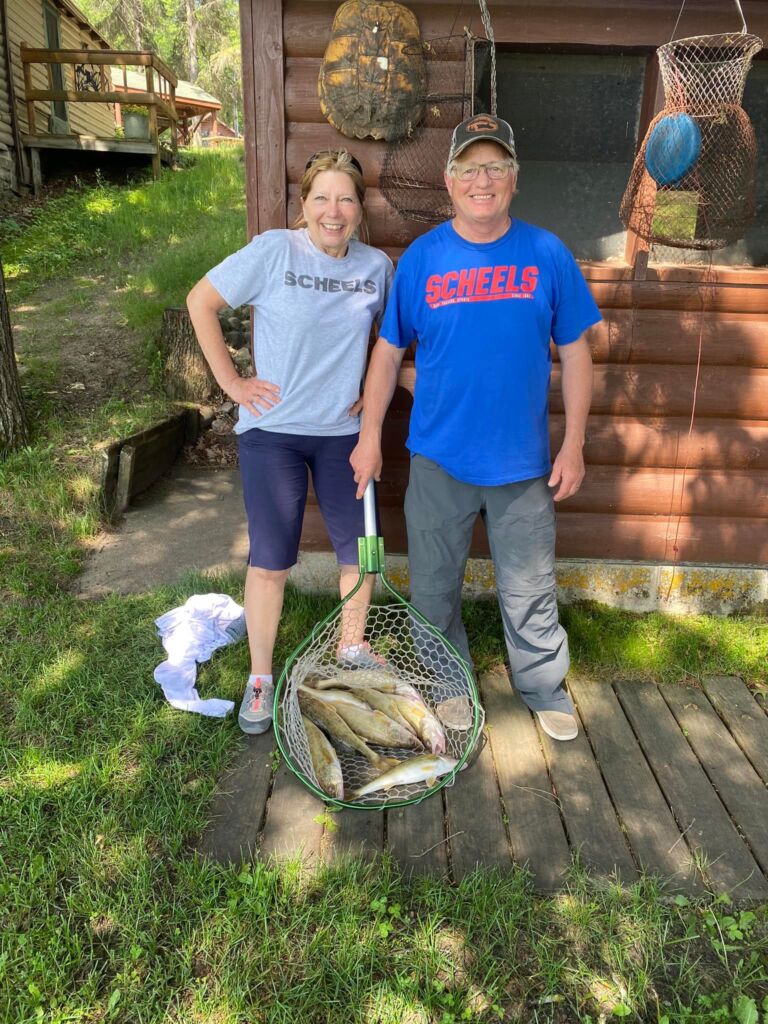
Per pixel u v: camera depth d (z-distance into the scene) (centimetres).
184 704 286
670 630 346
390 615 343
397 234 317
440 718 283
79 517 429
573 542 358
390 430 339
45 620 342
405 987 189
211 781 254
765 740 287
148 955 196
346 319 258
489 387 241
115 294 783
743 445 342
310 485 350
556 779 263
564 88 327
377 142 305
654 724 293
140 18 3194
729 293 323
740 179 295
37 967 188
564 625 345
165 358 610
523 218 347
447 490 259
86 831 229
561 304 241
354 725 271
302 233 257
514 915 208
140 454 476
